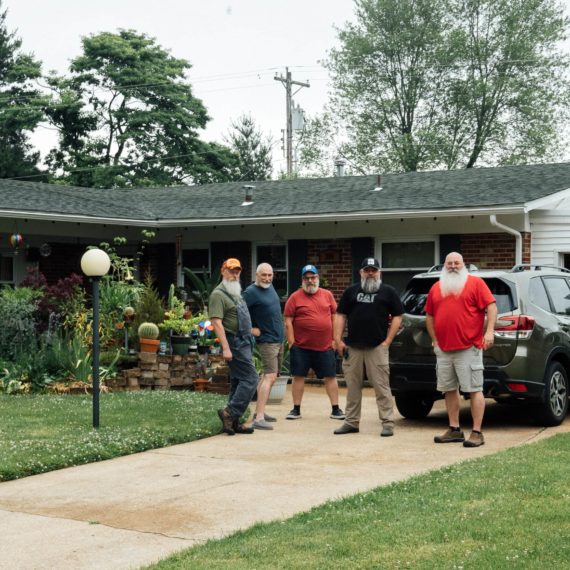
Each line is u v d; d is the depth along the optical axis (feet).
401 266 52.29
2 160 143.02
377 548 16.40
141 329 43.96
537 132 130.21
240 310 30.99
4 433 29.25
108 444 27.68
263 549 16.60
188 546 17.58
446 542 16.67
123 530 18.88
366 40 137.49
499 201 47.06
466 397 32.22
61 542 18.07
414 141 135.85
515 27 131.54
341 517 18.81
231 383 31.68
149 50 139.33
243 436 30.71
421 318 31.89
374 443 29.25
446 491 20.76
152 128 138.31
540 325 31.37
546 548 15.94
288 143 139.54
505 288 31.30
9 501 21.57
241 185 68.39
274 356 32.81
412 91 138.31
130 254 61.57
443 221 50.75
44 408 34.86
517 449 26.32
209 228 58.39
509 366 30.55
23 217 50.01
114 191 70.74
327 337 34.96
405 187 56.34
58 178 136.87
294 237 55.26
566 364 33.42
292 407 38.78
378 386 30.78
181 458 26.66
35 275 48.06
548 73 131.85
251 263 57.21
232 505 20.85
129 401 36.83
